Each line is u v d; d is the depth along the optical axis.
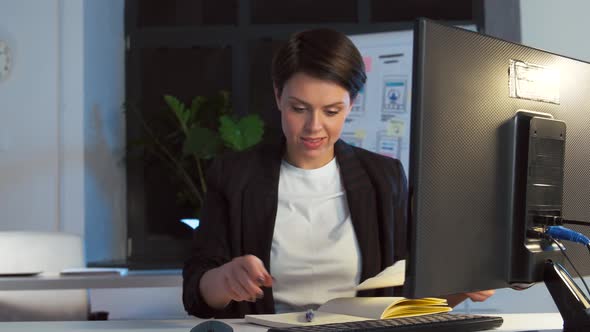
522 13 4.77
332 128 1.52
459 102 1.13
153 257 5.59
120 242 5.59
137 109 5.54
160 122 5.57
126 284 3.03
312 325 1.20
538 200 1.22
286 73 1.49
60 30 5.16
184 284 1.60
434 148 1.10
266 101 5.59
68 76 5.16
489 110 1.17
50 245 3.28
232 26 5.61
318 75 1.46
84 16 5.18
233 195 1.64
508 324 1.34
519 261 1.21
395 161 1.73
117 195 5.55
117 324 1.38
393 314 1.29
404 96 4.81
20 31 5.17
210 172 1.70
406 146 4.80
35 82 5.16
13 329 1.32
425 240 1.10
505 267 1.21
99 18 5.36
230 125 5.02
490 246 1.19
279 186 1.68
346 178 1.67
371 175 1.68
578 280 3.27
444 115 1.11
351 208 1.66
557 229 1.21
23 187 5.18
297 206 1.67
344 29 5.46
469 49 1.14
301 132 1.52
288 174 1.69
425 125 1.09
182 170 5.30
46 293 3.02
